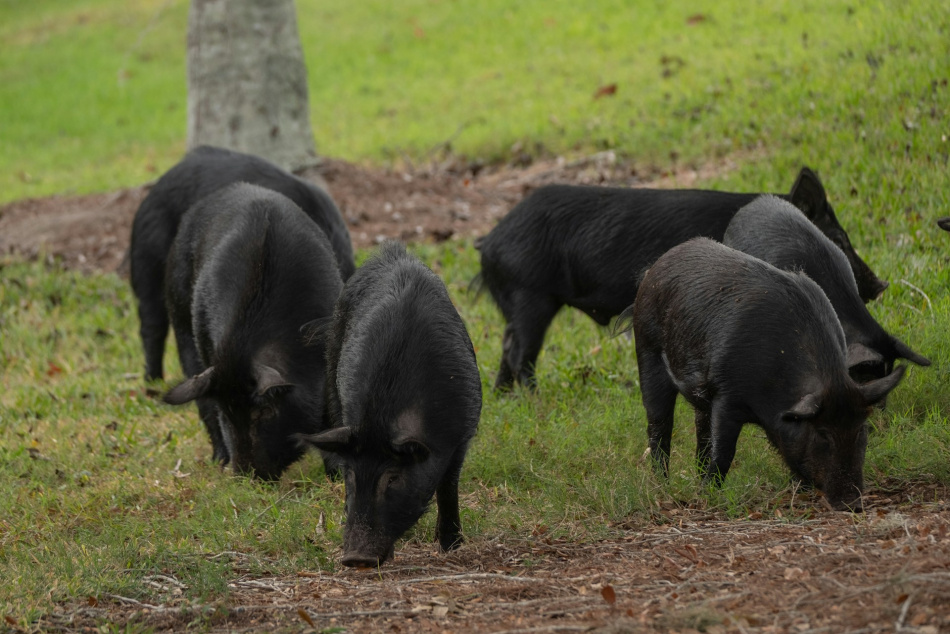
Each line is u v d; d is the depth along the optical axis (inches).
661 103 1540.4
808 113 1282.0
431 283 573.6
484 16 2468.0
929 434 622.8
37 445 828.6
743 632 389.7
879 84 1278.3
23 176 1999.3
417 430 503.2
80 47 2962.6
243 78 1368.1
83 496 695.1
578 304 812.6
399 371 517.7
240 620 478.0
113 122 2357.3
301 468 720.3
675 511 581.0
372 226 1291.8
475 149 1611.7
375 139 1811.0
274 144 1390.3
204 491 680.4
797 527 526.9
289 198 796.6
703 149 1318.9
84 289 1221.7
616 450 678.5
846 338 634.2
